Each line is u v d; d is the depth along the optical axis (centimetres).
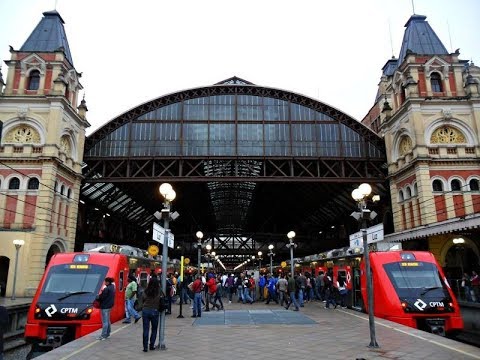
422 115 3669
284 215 7100
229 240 8106
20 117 3494
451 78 3841
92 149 4009
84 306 1459
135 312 1623
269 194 5856
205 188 5494
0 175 3372
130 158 3947
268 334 1341
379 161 4066
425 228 2873
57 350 1054
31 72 3734
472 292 2072
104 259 1709
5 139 3484
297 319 1742
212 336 1304
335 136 4100
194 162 4206
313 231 7212
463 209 3444
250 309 2262
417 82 3772
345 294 2325
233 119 4094
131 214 5812
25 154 3419
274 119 4116
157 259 3023
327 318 1777
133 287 1642
